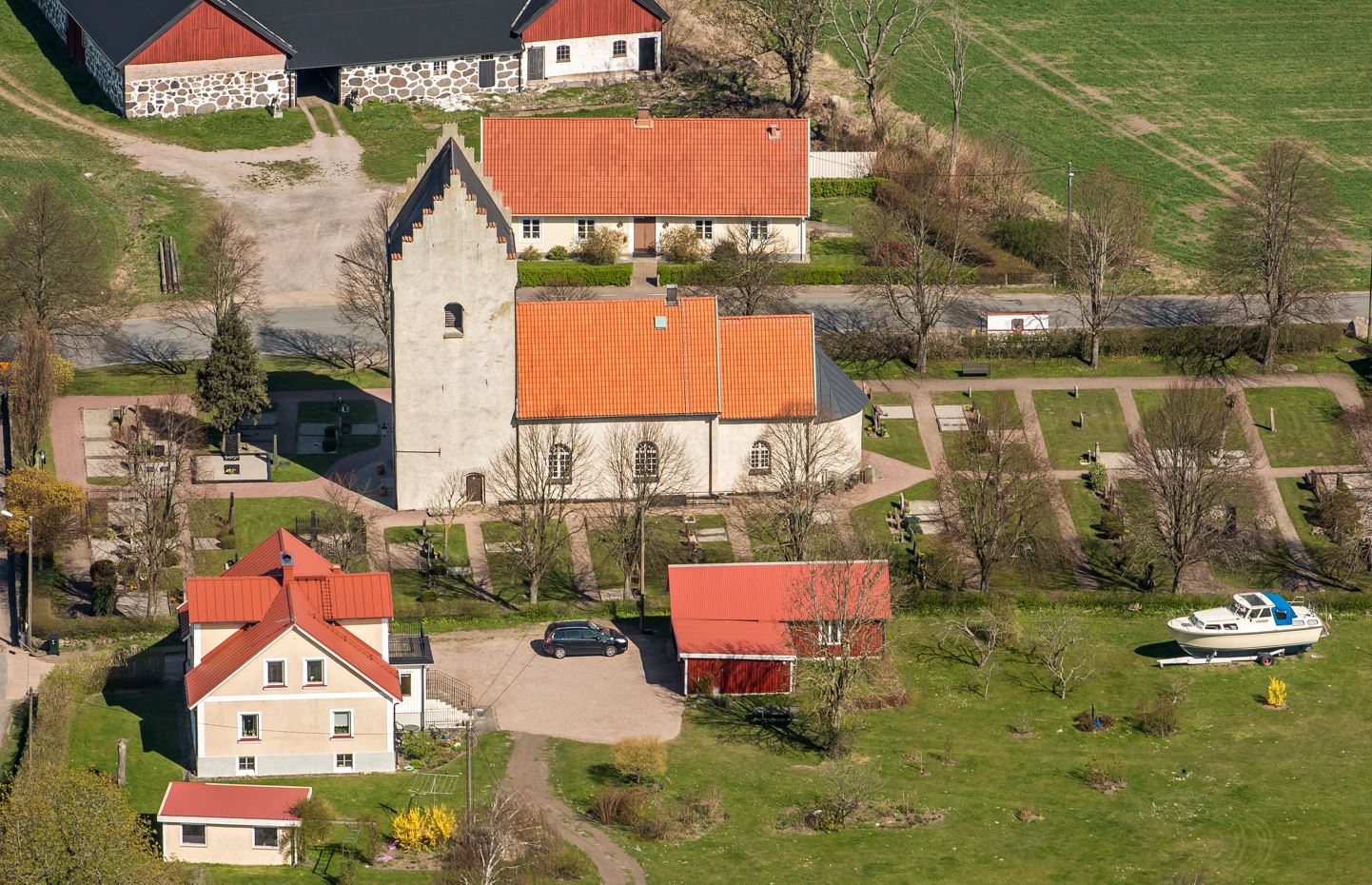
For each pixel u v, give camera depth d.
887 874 188.00
